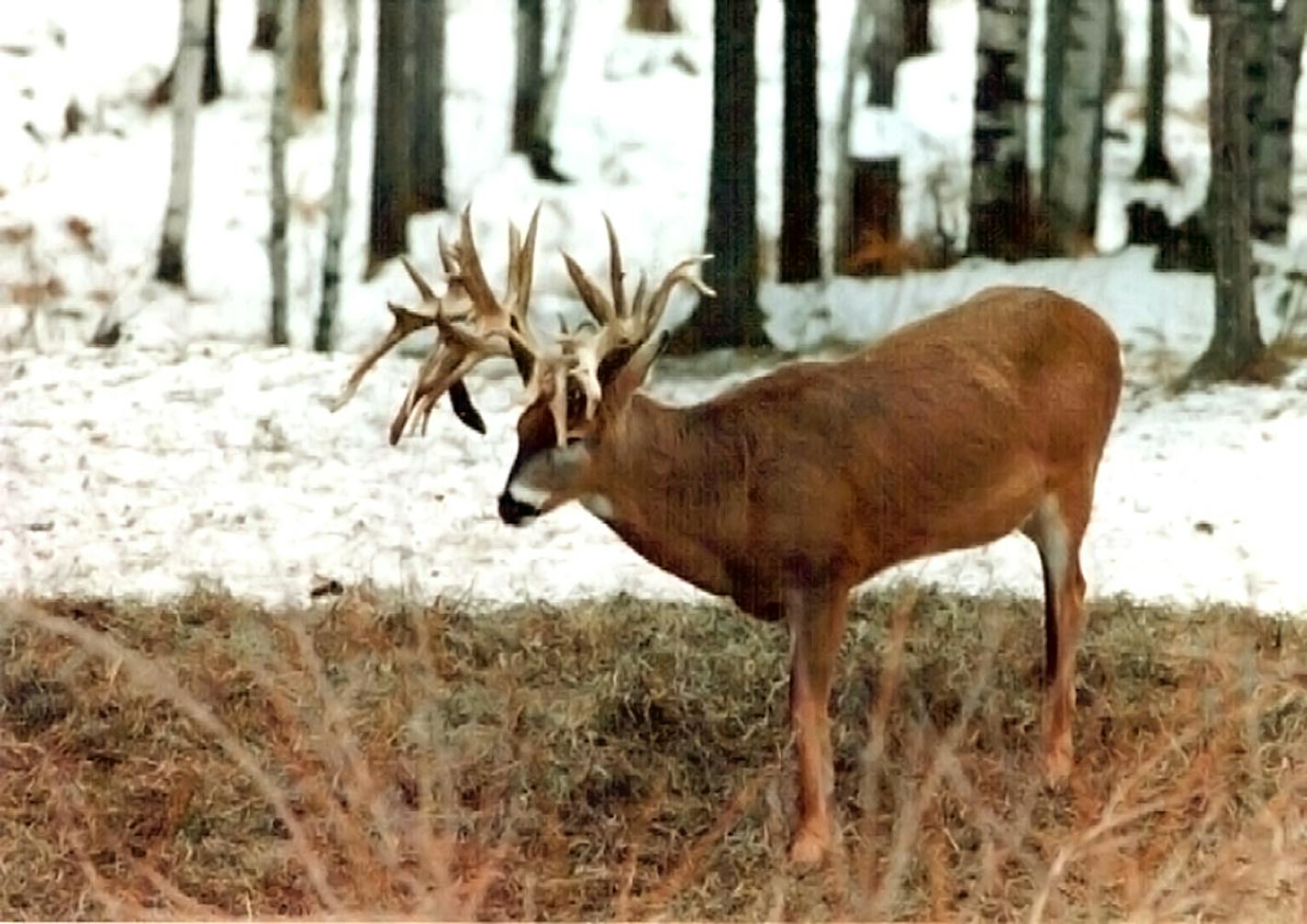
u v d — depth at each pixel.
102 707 11.54
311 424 18.23
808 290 22.55
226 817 10.63
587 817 10.67
